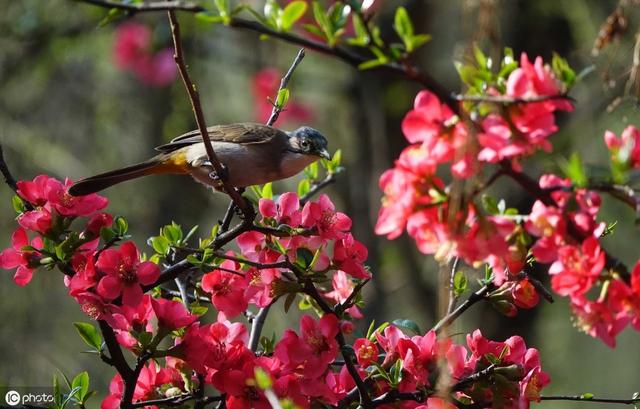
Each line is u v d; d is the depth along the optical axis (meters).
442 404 7.11
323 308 7.45
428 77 5.78
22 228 7.48
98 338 7.35
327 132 22.34
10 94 21.83
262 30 5.86
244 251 7.58
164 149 11.12
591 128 16.50
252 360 7.23
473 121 5.73
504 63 6.22
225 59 21.47
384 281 19.81
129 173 10.49
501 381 7.05
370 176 20.27
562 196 5.95
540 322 20.34
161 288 8.59
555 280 5.78
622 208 18.75
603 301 5.85
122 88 22.05
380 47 5.78
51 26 20.48
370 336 7.92
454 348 7.30
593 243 5.69
